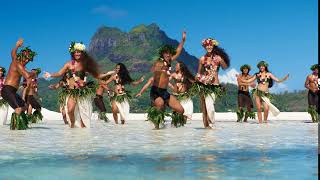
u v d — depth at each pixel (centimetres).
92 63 870
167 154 357
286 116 1445
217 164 300
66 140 505
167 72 781
